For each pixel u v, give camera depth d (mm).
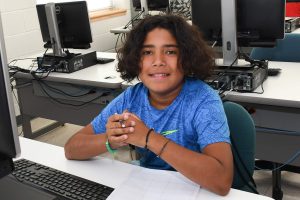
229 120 1222
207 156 984
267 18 1832
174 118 1140
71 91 2531
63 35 2553
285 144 1896
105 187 1000
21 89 2854
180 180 1025
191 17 1918
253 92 1798
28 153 1274
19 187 1005
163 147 992
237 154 1219
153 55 1123
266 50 2355
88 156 1171
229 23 1846
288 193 2125
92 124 1283
